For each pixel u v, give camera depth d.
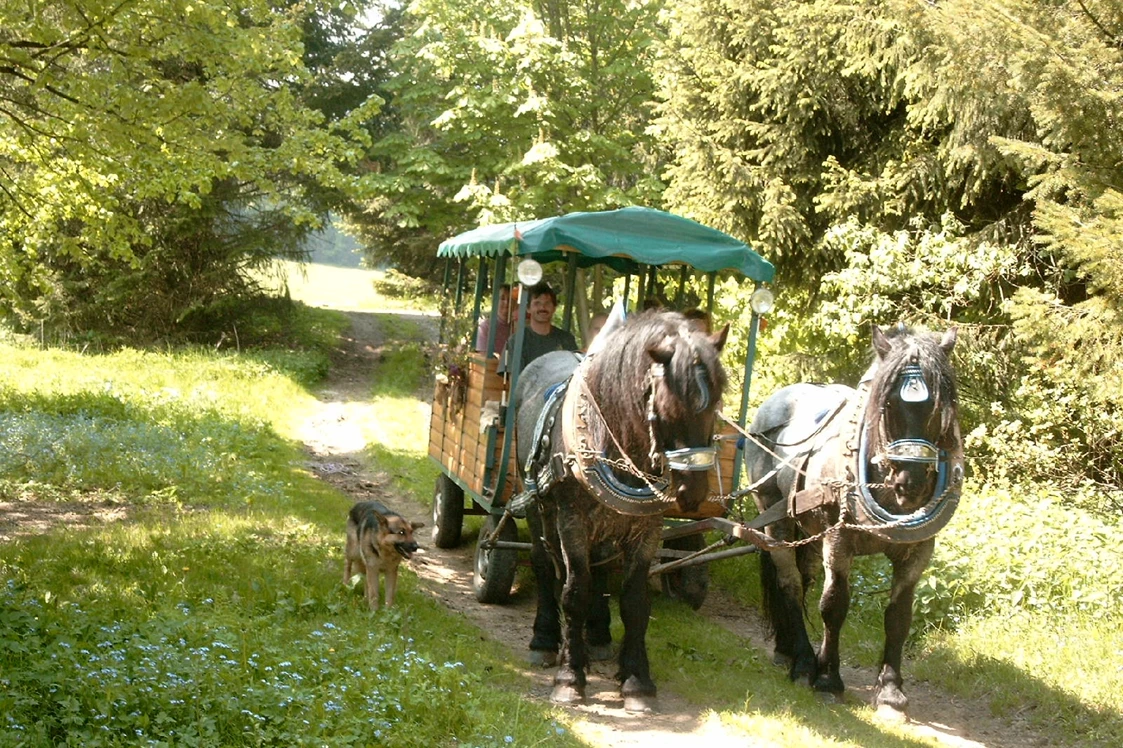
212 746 4.50
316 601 7.13
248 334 26.25
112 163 9.81
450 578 9.17
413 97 22.89
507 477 7.79
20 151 11.00
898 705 6.19
